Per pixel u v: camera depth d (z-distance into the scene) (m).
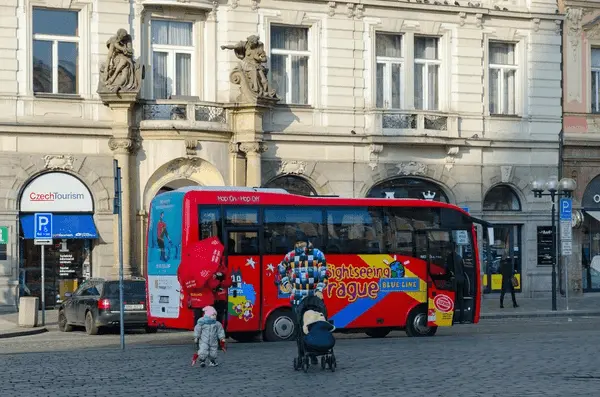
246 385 18.86
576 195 54.44
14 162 43.31
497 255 52.78
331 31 48.97
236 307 30.52
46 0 43.88
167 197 31.06
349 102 49.19
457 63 51.78
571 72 54.53
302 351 20.84
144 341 32.19
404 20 50.50
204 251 25.89
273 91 46.34
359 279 32.12
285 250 31.20
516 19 53.22
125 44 44.19
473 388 17.91
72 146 44.16
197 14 46.44
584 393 17.14
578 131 54.62
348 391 17.80
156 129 44.47
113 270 44.50
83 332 37.16
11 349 28.88
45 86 44.12
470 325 38.69
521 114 53.38
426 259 33.22
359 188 49.31
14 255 43.19
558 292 53.78
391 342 28.75
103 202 44.50
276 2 47.81
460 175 51.66
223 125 45.84
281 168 47.66
